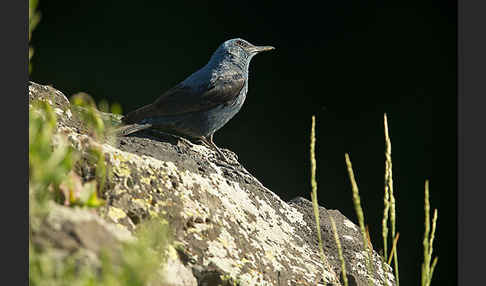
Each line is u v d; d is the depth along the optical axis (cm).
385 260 760
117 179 874
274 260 998
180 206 924
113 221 803
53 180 647
